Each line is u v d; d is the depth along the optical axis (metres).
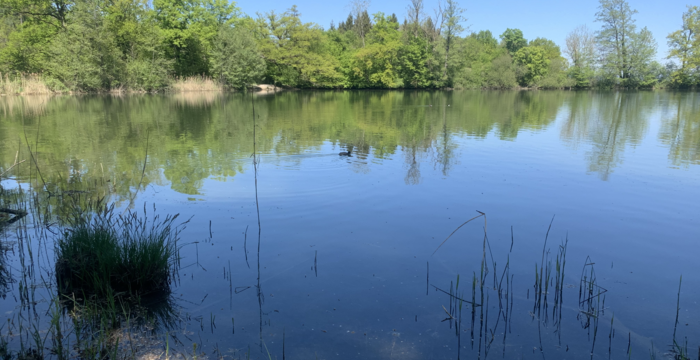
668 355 3.06
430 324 3.42
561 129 15.30
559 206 6.33
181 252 4.64
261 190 7.10
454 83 56.06
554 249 4.84
